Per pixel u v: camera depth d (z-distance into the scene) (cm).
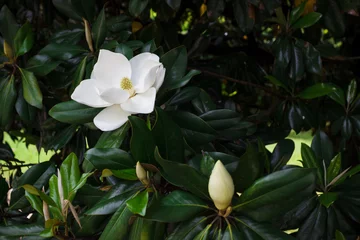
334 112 287
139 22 278
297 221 193
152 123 189
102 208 171
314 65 259
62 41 235
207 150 211
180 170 163
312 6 262
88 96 180
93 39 214
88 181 212
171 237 165
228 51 341
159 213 162
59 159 278
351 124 258
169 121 174
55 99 248
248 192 160
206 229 162
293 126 263
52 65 216
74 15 227
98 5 280
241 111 319
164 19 273
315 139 208
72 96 179
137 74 183
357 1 254
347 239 206
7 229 184
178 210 163
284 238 160
